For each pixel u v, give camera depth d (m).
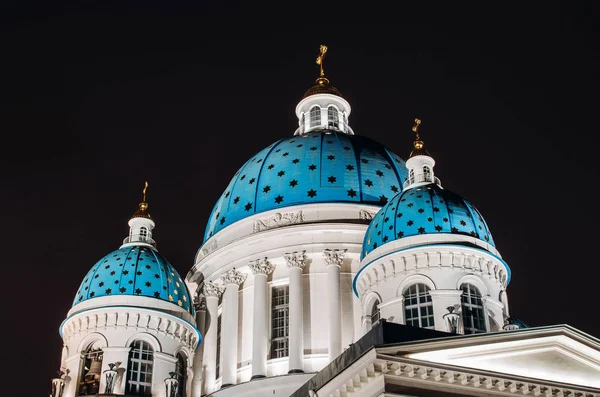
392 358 40.53
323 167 77.50
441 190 68.88
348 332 69.69
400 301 63.09
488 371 42.34
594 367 46.19
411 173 72.88
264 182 78.38
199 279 80.00
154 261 74.44
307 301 71.56
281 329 72.00
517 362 44.59
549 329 45.50
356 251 72.81
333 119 88.81
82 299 71.62
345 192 75.81
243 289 74.94
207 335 75.44
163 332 70.50
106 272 72.69
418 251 63.72
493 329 62.97
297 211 74.81
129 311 69.62
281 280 73.31
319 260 73.25
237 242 75.25
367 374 40.66
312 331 70.31
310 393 44.09
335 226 73.31
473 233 65.56
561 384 44.09
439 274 63.16
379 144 83.56
